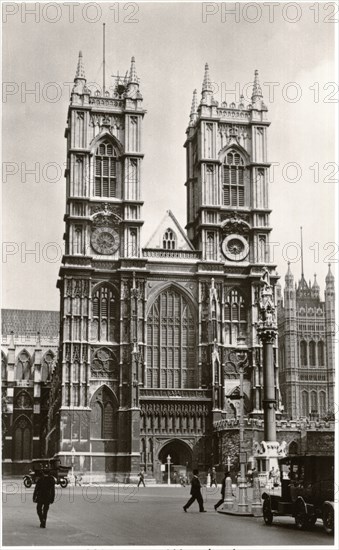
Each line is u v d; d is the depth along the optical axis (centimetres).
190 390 10312
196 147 11769
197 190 11588
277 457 5950
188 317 10844
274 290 10956
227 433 9762
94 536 3262
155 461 9988
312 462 3638
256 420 9675
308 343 18825
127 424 10012
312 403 18512
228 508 4684
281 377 18962
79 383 10069
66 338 10162
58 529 3534
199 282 10838
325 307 18412
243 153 11388
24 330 16162
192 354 10744
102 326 10450
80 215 10581
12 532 3381
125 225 10706
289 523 3925
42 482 3616
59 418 10088
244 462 4859
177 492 7375
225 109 11462
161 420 10150
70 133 10844
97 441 10081
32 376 15162
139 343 10319
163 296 10819
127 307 10462
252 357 10712
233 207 11175
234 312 10950
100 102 11019
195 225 11550
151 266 10781
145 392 10175
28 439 14500
